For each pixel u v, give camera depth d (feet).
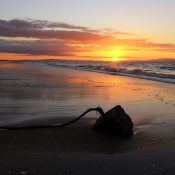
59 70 151.94
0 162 20.84
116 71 147.64
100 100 49.49
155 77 107.76
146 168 20.26
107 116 28.68
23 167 20.07
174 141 26.55
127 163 21.12
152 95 57.31
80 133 28.43
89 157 22.21
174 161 21.57
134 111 40.60
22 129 29.66
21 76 94.58
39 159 21.53
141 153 23.30
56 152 23.16
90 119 33.88
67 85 71.26
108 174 19.29
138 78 102.68
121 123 28.35
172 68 198.80
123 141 26.45
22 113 37.11
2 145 24.57
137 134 28.78
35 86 66.08
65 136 27.37
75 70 155.63
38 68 170.30
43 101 46.34
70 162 21.12
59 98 49.83
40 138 26.66
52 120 33.45
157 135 28.45
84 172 19.51
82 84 75.41
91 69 170.71
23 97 49.73
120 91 62.80
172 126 32.04
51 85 69.46
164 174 19.38
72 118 34.37
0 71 123.24
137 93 60.13
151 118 36.09
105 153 23.17
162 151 23.79
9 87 62.90
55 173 19.29
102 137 27.35
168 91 64.49
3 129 29.63
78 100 48.55
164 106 44.68
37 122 32.50
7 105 42.39
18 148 23.86
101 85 74.84
